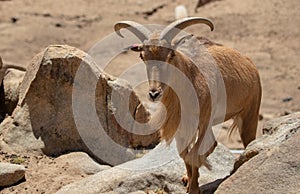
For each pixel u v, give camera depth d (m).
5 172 14.02
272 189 11.02
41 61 15.94
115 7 43.44
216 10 42.22
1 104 17.72
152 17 41.91
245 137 15.02
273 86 32.72
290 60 36.00
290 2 42.22
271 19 40.53
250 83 14.43
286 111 27.88
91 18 41.75
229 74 13.87
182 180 13.87
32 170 14.80
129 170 13.79
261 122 25.61
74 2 44.22
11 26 40.56
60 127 15.98
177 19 13.88
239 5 42.44
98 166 15.02
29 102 16.08
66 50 16.08
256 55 36.59
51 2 44.12
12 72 17.88
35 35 39.34
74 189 13.17
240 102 14.32
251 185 11.25
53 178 14.38
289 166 11.25
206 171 14.66
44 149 15.78
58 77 15.95
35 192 13.82
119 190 13.18
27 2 44.12
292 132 12.50
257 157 11.71
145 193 12.92
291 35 38.81
